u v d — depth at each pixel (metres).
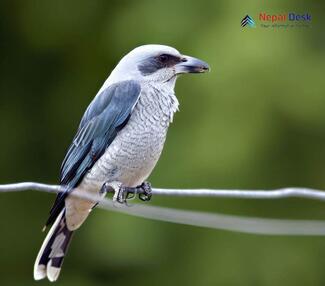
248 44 13.29
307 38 13.75
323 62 13.68
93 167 10.24
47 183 15.38
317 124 13.69
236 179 13.36
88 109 10.49
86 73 15.38
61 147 15.42
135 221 13.76
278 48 13.38
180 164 13.46
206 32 13.56
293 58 13.46
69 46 15.32
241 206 13.70
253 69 13.19
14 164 15.39
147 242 13.73
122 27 14.27
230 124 13.30
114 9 14.73
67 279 14.63
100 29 14.95
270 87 13.28
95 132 10.26
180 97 13.58
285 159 13.75
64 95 15.46
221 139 13.27
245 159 13.27
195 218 8.87
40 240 15.27
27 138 15.46
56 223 10.20
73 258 14.66
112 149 10.16
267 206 13.81
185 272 13.83
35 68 15.61
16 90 15.59
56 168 15.40
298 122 13.53
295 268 13.73
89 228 14.36
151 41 13.95
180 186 13.43
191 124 13.48
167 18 13.91
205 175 13.36
